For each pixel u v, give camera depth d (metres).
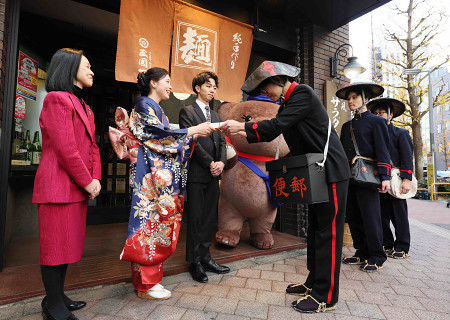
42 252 1.46
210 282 2.23
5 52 2.25
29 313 1.68
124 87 5.04
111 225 4.34
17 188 3.42
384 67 14.12
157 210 1.79
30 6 3.69
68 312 1.54
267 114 2.82
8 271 2.24
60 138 1.41
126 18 2.87
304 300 1.80
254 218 3.08
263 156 2.93
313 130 1.79
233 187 2.89
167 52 3.07
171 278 2.26
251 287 2.14
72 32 4.23
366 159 2.63
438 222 5.87
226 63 3.44
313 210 1.94
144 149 1.78
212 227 2.46
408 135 3.14
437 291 2.13
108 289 2.00
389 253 3.15
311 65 3.93
